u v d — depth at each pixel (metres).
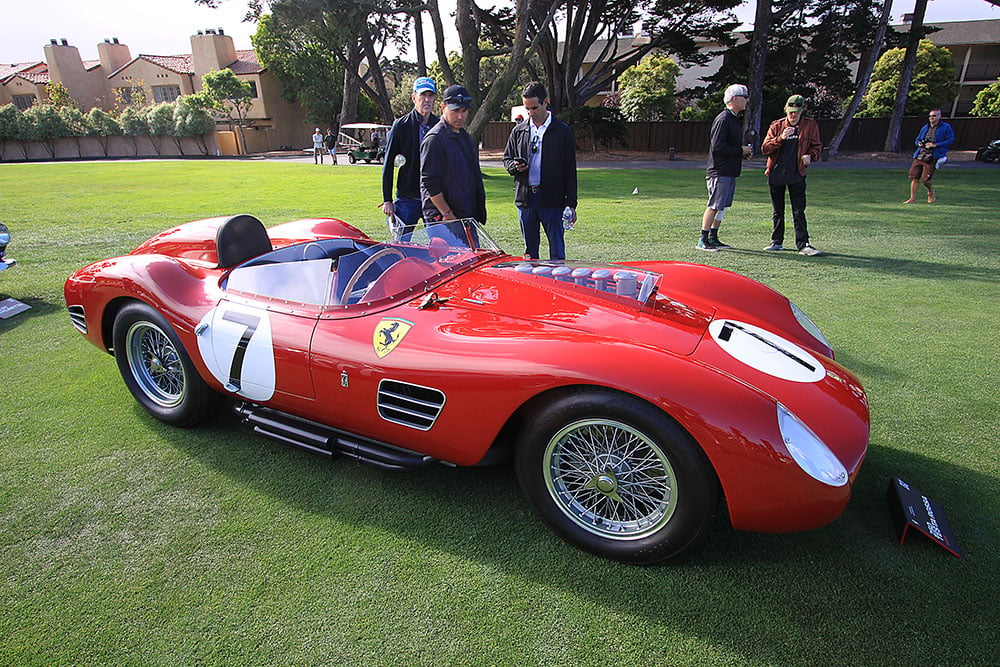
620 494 1.96
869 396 3.18
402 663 1.64
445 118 4.15
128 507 2.31
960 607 1.80
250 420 2.65
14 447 2.72
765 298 2.72
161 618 1.79
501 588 1.91
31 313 4.65
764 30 23.55
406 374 2.08
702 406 1.72
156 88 48.94
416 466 2.24
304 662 1.65
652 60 34.56
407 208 4.82
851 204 10.86
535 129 4.88
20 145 41.22
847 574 1.94
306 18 21.78
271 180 17.02
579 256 6.66
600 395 1.83
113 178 18.62
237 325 2.49
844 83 26.72
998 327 4.21
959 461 2.57
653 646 1.69
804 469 1.69
